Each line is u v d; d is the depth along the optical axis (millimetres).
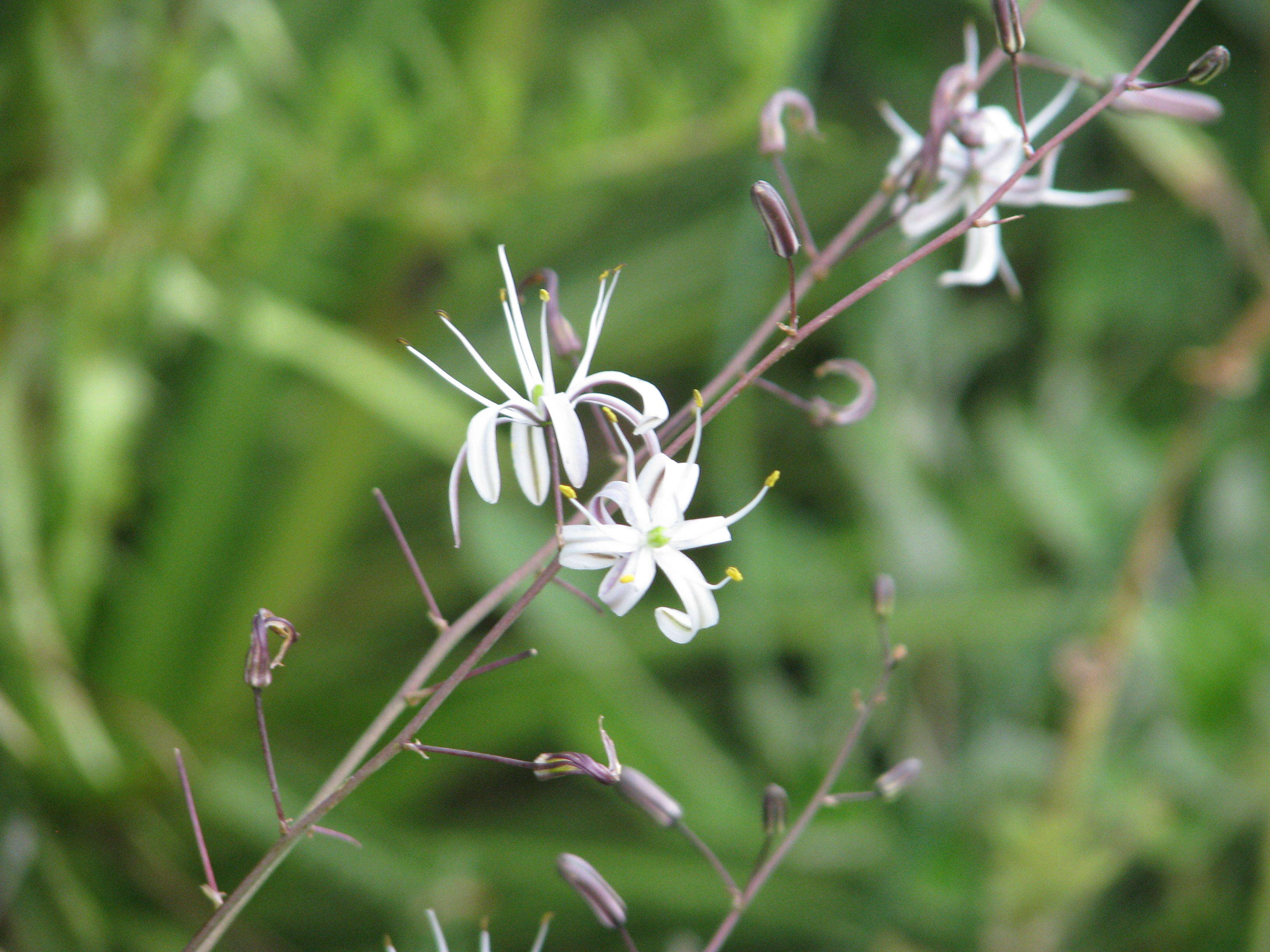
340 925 542
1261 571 597
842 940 510
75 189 500
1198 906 530
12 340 512
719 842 517
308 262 575
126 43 517
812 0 500
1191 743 508
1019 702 566
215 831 548
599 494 314
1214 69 328
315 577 565
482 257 592
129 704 527
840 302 320
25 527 493
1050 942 503
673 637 313
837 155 580
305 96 529
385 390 515
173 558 547
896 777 361
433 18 573
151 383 561
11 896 485
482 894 519
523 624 596
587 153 469
